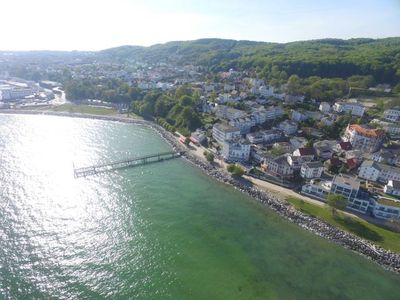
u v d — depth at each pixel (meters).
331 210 110.56
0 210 104.31
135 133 199.12
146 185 130.25
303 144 165.50
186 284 79.31
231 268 85.75
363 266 88.19
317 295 77.88
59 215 104.38
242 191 127.88
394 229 103.25
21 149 158.88
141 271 82.75
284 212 112.38
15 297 72.38
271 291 78.56
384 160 147.12
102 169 142.62
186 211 112.25
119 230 99.00
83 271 81.19
